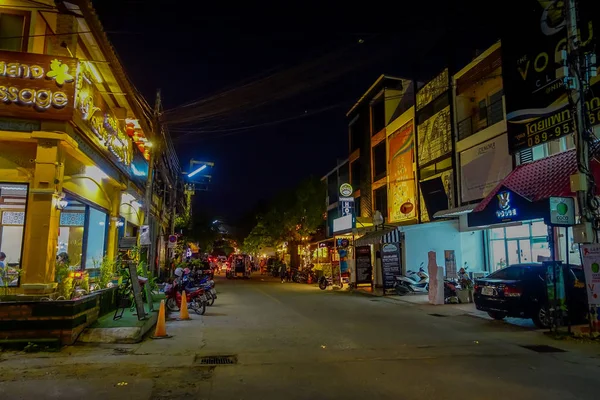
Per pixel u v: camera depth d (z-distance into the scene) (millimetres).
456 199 19609
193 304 14148
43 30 10664
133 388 5988
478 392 5820
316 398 5586
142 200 19594
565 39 12500
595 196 9883
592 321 9633
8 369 6984
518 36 14219
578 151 9891
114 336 9180
